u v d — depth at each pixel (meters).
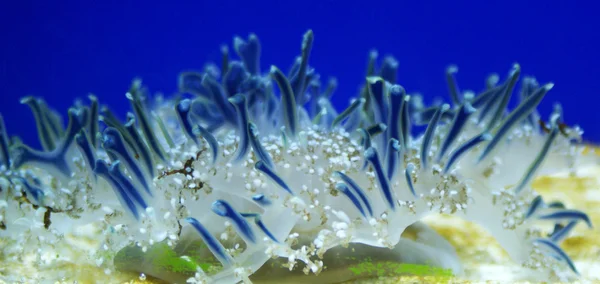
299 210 0.27
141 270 0.28
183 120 0.28
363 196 0.27
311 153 0.27
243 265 0.27
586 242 0.31
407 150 0.28
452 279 0.28
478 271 0.29
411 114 0.31
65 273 0.28
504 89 0.30
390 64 0.32
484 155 0.28
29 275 0.28
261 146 0.27
